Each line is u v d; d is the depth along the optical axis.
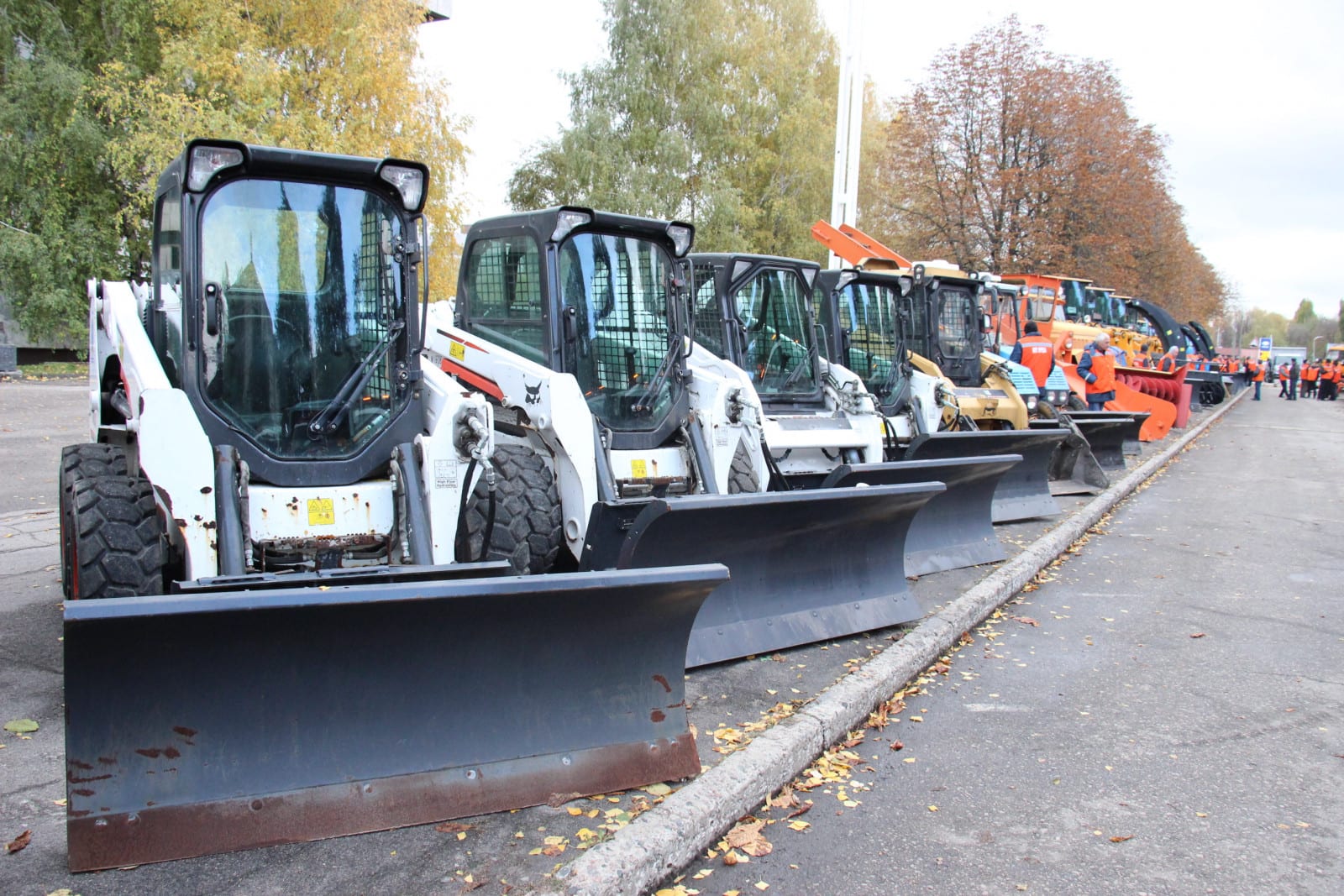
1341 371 49.75
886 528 6.30
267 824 3.25
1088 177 27.78
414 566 4.35
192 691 3.19
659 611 3.94
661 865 3.27
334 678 3.40
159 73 22.95
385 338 5.03
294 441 4.80
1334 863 3.56
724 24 27.66
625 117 26.92
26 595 6.53
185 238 4.58
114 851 3.06
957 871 3.46
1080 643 6.36
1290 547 9.77
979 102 27.72
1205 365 33.47
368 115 20.97
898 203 30.00
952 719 4.99
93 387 5.70
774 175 28.56
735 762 3.97
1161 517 11.47
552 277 6.27
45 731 4.27
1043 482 10.74
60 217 23.62
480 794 3.56
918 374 10.60
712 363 7.66
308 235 4.88
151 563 4.27
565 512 5.91
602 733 3.86
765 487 7.00
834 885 3.34
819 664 5.52
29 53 24.69
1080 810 3.97
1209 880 3.43
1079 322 20.50
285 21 21.03
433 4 33.66
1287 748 4.66
